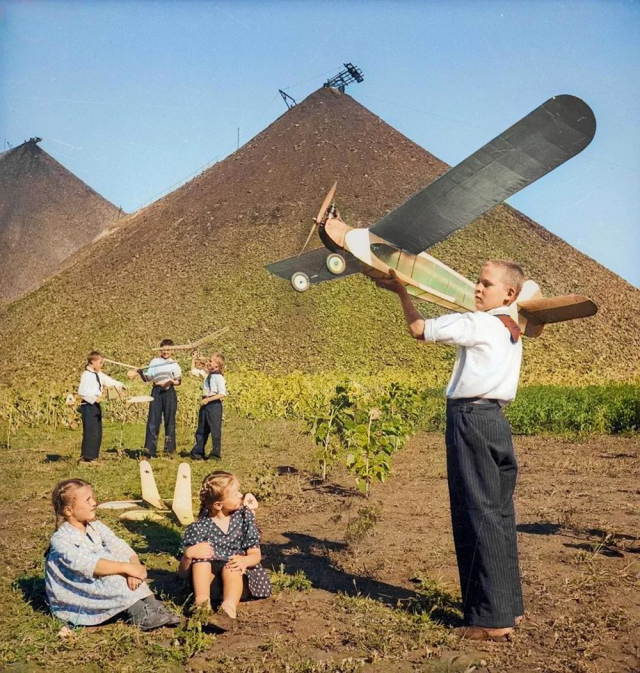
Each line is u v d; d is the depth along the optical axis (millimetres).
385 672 3725
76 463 10328
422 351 50250
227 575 4566
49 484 8734
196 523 4695
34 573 5223
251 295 58062
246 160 81125
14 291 69188
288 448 12703
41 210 79750
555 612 4574
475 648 4059
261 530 6730
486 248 62250
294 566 5602
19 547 5941
